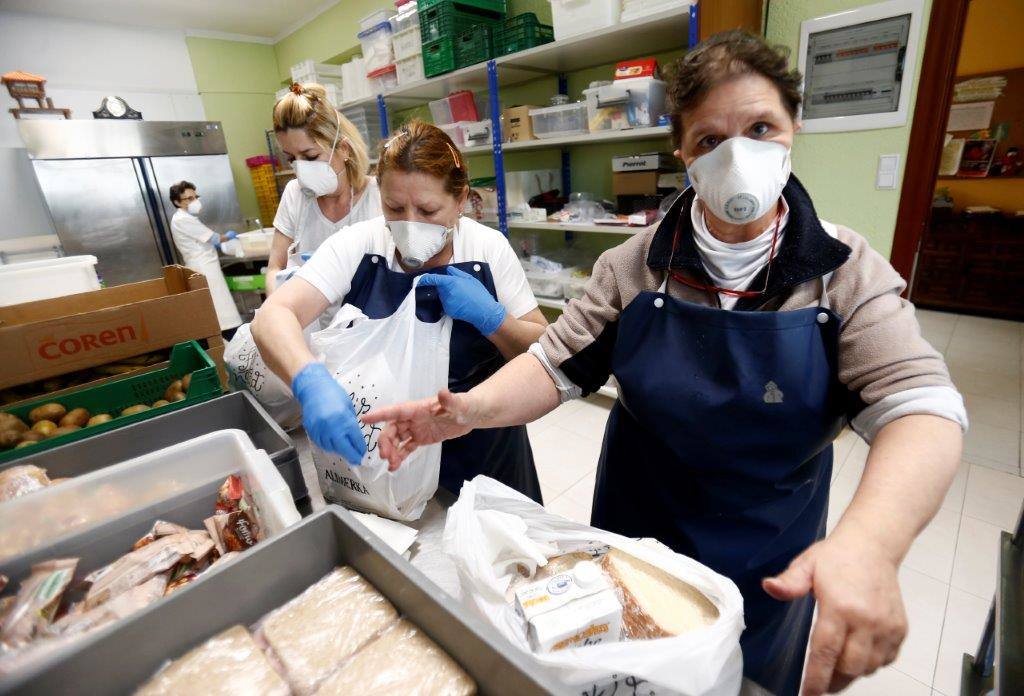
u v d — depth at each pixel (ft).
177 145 14.25
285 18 15.96
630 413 2.82
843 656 1.33
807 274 2.07
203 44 16.57
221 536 2.40
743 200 1.99
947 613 4.80
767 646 2.52
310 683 1.58
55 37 14.15
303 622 1.78
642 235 2.66
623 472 2.91
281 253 5.90
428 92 11.53
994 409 8.47
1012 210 12.60
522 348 3.46
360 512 3.07
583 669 1.46
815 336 2.06
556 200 10.16
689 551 2.58
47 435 3.50
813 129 6.82
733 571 2.45
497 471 3.77
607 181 10.21
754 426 2.22
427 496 3.01
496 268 3.66
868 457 1.82
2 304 5.02
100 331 4.09
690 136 2.07
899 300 2.03
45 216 13.96
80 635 1.73
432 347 3.06
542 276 9.83
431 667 1.60
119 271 13.78
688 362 2.29
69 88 14.51
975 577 5.19
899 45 6.00
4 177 13.25
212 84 16.96
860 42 6.22
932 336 11.76
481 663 1.53
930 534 5.78
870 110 6.38
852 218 6.91
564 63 9.29
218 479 2.69
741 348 2.15
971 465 7.02
